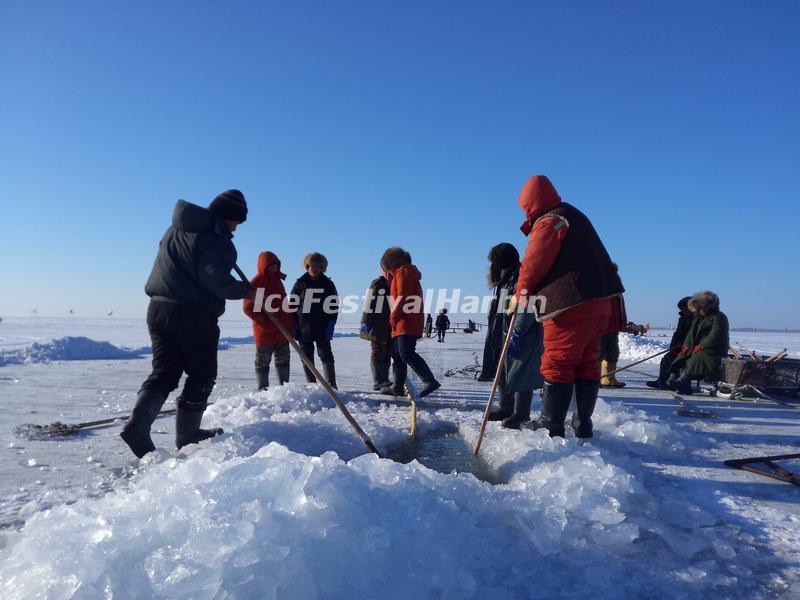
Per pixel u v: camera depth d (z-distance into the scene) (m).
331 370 5.67
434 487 1.85
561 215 3.12
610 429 3.57
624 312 4.82
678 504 2.16
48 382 6.42
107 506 1.58
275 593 1.19
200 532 1.30
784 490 2.48
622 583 1.56
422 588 1.35
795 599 1.50
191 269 2.89
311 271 5.62
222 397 5.35
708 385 8.05
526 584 1.50
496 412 4.12
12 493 2.30
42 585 1.21
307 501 1.48
